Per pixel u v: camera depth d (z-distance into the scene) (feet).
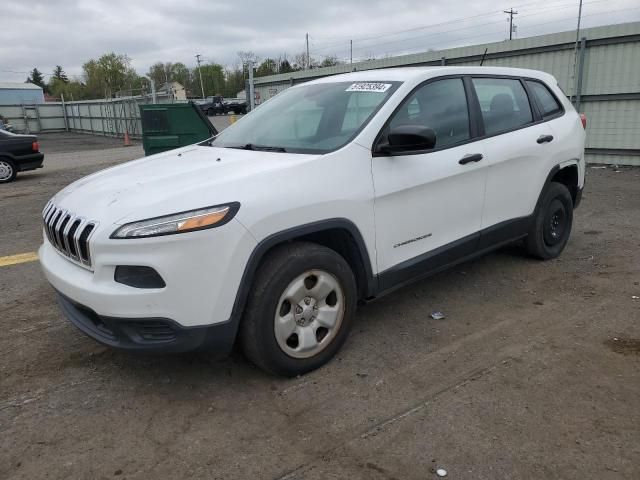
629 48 36.73
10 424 9.63
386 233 11.79
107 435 9.27
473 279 16.07
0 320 14.19
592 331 12.55
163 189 9.93
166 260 9.02
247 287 9.73
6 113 130.31
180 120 30.76
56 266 10.59
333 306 11.10
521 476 8.00
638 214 23.79
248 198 9.69
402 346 12.10
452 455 8.48
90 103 118.52
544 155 15.87
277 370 10.48
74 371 11.46
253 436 9.13
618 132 38.40
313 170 10.64
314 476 8.14
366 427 9.26
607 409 9.55
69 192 11.53
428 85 13.07
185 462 8.54
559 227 17.51
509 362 11.27
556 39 39.88
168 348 9.45
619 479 7.88
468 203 13.62
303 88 14.79
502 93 15.24
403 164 11.94
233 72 331.36
